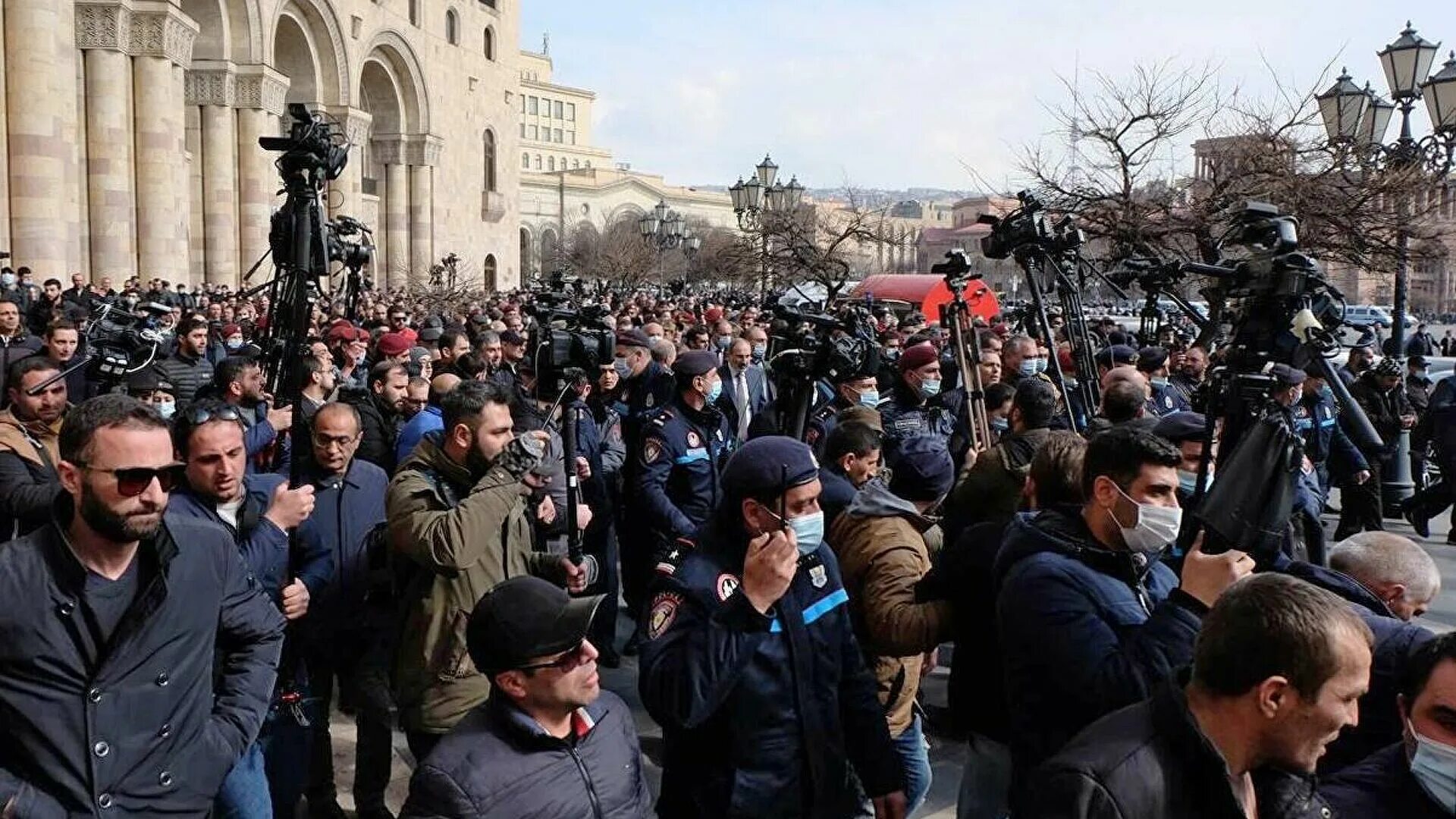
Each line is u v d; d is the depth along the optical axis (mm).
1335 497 13109
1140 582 3238
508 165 55656
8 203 20234
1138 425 4277
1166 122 16531
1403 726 2713
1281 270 3311
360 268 6270
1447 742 2471
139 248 23859
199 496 3861
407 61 42656
